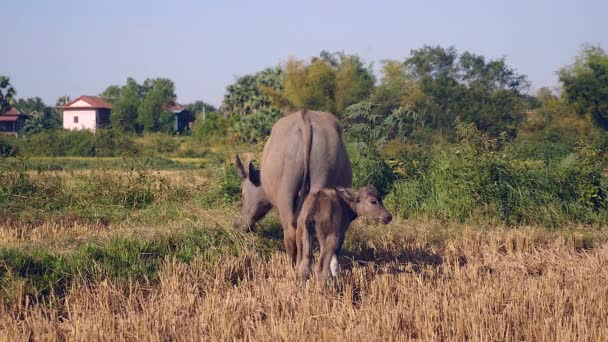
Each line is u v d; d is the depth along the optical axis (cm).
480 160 1967
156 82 10900
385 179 2072
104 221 1881
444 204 1939
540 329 925
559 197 1939
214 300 1051
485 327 932
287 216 1199
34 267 1200
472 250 1470
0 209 1947
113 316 999
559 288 1123
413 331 954
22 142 4978
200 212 1681
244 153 2325
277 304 1057
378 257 1395
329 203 1103
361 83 6231
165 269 1234
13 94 8844
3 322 977
